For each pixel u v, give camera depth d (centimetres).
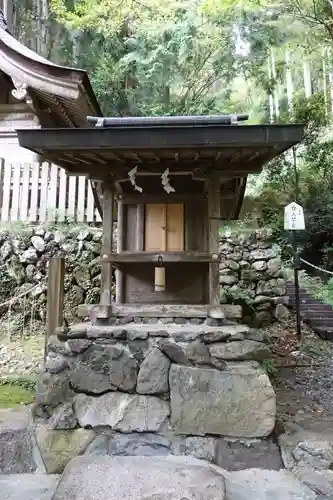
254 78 1302
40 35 1126
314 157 960
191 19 1067
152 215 354
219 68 1134
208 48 1095
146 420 288
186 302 358
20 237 625
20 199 665
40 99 766
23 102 817
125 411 290
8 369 470
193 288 359
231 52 1112
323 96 1048
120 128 273
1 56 677
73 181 669
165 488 231
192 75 1135
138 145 277
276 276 651
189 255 328
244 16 1037
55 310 364
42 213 661
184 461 271
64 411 294
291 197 1002
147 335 299
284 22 1026
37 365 477
